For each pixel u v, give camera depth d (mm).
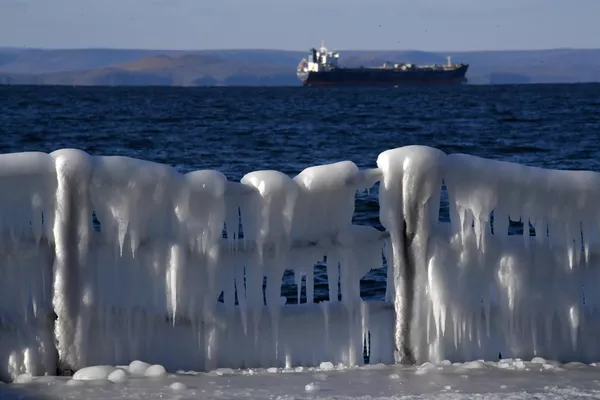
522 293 10961
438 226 10797
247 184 10258
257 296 10391
